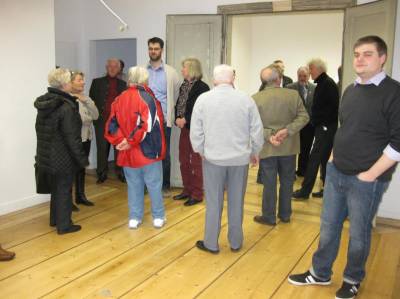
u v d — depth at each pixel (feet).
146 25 18.51
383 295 9.14
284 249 11.53
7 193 14.33
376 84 7.85
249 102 10.36
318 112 15.49
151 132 12.05
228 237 11.30
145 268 10.24
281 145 12.88
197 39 17.03
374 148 7.91
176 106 15.57
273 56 28.35
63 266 10.25
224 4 16.75
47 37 15.14
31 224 13.23
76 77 14.39
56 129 11.41
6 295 8.84
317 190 18.07
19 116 14.44
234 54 25.08
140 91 11.96
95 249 11.30
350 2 14.51
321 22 26.96
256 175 20.97
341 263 10.69
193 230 12.85
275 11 15.80
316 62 15.25
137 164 12.23
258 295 9.05
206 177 10.78
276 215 14.34
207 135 10.42
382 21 12.80
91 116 14.92
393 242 12.30
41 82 15.05
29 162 14.98
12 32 13.91
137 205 12.97
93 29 19.95
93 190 17.39
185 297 8.91
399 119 7.55
